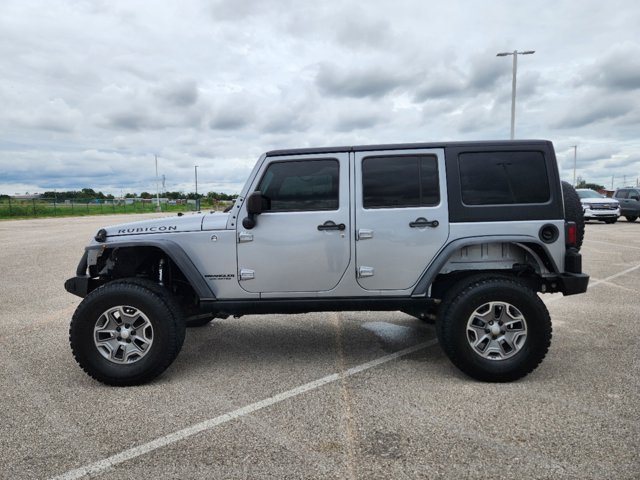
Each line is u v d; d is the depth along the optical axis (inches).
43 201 1668.3
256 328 222.8
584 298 273.4
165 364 152.7
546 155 157.2
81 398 143.4
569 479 97.0
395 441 113.8
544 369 160.4
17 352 188.4
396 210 157.6
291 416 128.6
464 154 158.6
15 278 362.0
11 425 125.8
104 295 151.3
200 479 99.8
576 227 158.2
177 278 178.4
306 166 161.3
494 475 99.0
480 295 147.6
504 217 155.6
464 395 140.3
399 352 183.6
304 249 159.3
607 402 133.1
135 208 2091.5
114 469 104.0
